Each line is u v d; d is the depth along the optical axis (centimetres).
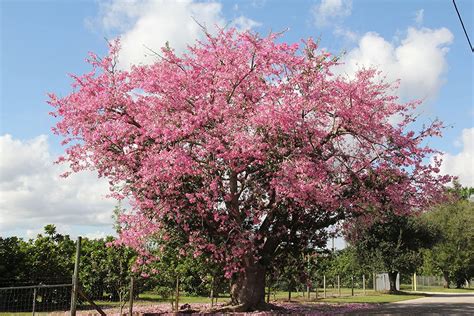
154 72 1573
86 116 1548
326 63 1630
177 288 1809
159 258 1717
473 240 4978
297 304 2164
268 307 1642
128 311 1625
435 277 5703
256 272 1642
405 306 2095
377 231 3247
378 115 1694
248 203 1614
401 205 1750
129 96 1587
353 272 3378
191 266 1922
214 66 1577
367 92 1673
